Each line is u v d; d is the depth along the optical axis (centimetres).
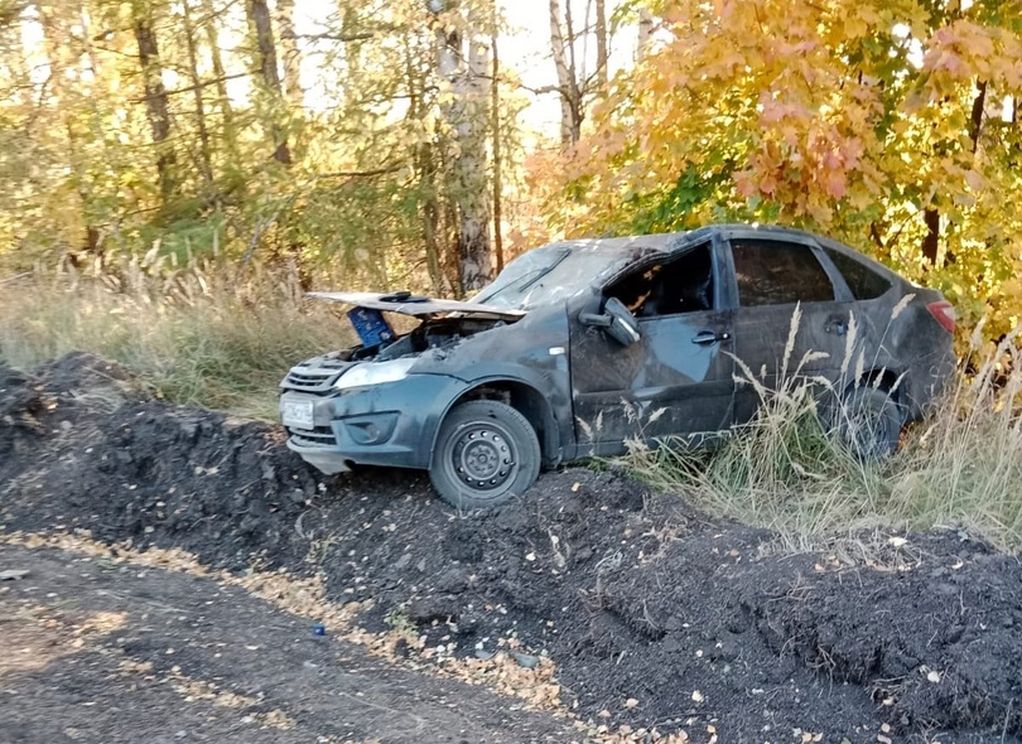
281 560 586
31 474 672
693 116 800
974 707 380
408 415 549
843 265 664
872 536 481
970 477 536
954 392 647
